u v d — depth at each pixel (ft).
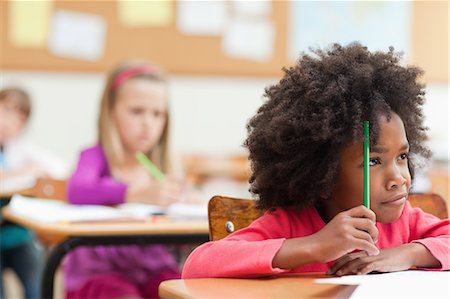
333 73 3.90
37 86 16.31
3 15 16.21
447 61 17.57
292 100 3.93
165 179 9.52
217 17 16.99
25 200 9.59
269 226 4.11
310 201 4.00
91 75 16.52
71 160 16.35
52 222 7.29
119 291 8.27
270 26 17.21
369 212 3.67
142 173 9.95
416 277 3.50
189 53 16.90
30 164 13.79
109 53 16.61
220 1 16.99
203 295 3.22
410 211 4.54
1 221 10.81
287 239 3.80
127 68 10.13
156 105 10.00
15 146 14.24
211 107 16.96
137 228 6.88
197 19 16.93
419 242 4.03
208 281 3.63
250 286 3.46
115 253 8.68
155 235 6.92
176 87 16.84
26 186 9.80
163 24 16.79
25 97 14.17
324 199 4.04
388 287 3.26
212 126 16.94
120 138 9.89
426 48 17.60
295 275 3.84
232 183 15.21
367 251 3.62
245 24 17.11
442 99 17.44
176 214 7.91
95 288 8.32
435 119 17.31
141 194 8.83
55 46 16.37
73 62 16.46
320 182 3.88
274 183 4.05
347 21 17.44
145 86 9.95
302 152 3.90
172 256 9.34
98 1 16.57
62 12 16.42
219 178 15.24
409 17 17.56
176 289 3.39
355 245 3.59
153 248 8.83
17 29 16.24
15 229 11.23
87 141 16.42
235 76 17.07
